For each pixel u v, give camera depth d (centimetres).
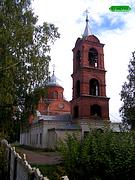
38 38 2067
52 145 4181
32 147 4728
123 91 3369
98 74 4434
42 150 4134
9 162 1545
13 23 1819
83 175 951
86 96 4253
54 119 4653
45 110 5312
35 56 1966
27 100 2008
